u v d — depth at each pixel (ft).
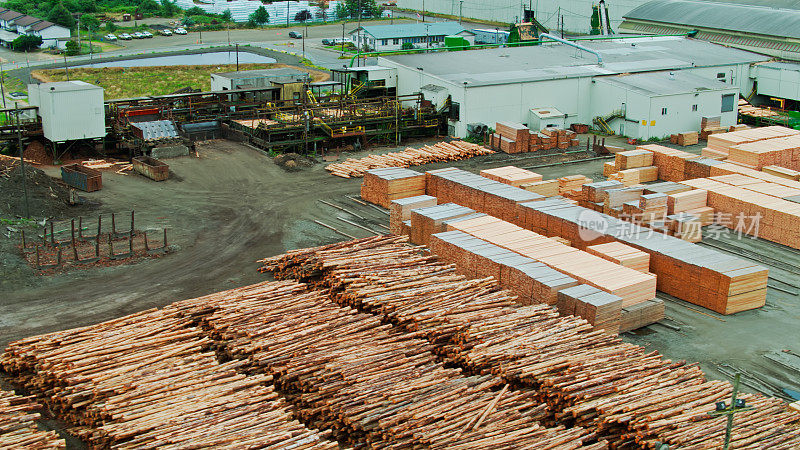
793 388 94.27
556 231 138.00
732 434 77.77
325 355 92.58
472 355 91.91
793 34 277.23
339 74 257.75
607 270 115.55
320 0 602.03
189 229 149.79
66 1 533.14
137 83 326.44
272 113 214.69
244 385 87.66
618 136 231.71
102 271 128.47
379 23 512.63
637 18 344.28
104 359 92.63
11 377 96.53
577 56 265.13
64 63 369.91
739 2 339.77
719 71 261.85
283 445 75.97
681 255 121.90
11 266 125.90
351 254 124.16
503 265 114.93
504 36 374.22
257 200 168.35
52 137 190.08
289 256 126.11
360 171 187.01
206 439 76.48
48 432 79.10
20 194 151.53
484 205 153.38
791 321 113.29
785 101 261.24
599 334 98.78
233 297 110.63
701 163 176.04
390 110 218.59
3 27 450.30
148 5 556.10
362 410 81.66
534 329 98.94
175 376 89.10
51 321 110.42
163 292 120.98
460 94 219.82
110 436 77.20
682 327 111.24
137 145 197.57
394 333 101.04
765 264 135.13
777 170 170.91
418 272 118.11
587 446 77.82
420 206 145.59
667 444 76.43
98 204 161.89
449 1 529.45
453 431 78.43
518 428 79.82
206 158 198.39
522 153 209.46
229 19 536.42
